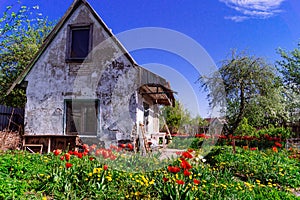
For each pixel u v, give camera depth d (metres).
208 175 4.95
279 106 13.05
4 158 5.46
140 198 3.87
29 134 10.48
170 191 3.69
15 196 3.72
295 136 15.32
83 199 3.90
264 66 13.28
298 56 20.81
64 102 10.49
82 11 10.92
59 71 10.73
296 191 5.40
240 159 7.02
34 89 10.78
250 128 12.99
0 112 12.23
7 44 18.38
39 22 21.75
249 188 4.57
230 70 13.61
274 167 6.20
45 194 4.06
